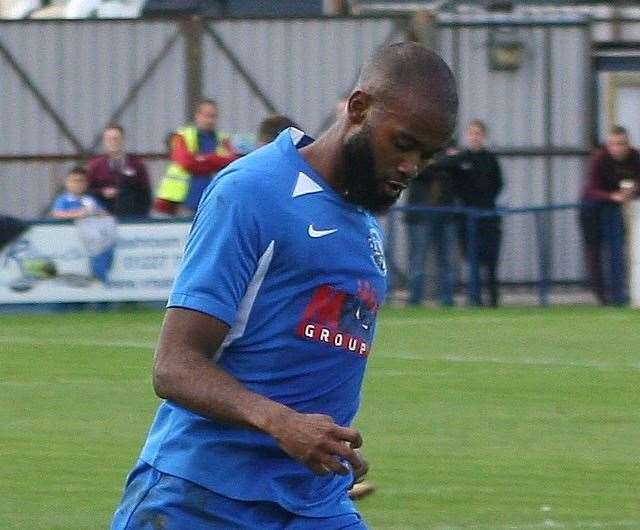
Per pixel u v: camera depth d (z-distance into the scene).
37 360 31.20
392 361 31.30
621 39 52.47
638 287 41.34
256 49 48.22
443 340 34.56
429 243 41.12
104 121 48.47
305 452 8.03
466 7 51.09
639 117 49.31
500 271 42.06
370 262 8.80
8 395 27.02
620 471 20.94
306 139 8.77
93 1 54.53
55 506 18.75
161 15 54.41
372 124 8.41
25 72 48.47
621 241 41.22
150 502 8.76
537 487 19.89
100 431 23.66
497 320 38.22
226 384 8.19
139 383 28.33
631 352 32.75
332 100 48.22
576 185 47.84
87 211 39.44
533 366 30.67
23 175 48.69
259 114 48.38
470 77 47.50
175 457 8.73
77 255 39.41
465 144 47.03
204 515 8.68
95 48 48.38
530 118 47.59
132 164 40.38
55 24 48.34
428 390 27.67
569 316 39.06
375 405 26.06
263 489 8.69
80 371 29.77
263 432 8.15
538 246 42.00
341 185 8.64
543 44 47.50
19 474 20.55
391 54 8.42
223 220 8.41
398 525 17.81
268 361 8.64
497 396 27.08
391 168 8.48
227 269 8.36
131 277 39.56
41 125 48.56
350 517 9.03
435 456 21.84
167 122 48.47
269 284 8.56
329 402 8.82
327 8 52.00
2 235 39.06
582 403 26.42
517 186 47.72
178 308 8.32
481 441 22.98
